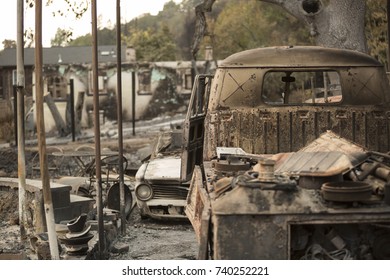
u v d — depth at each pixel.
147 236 18.03
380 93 12.91
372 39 41.53
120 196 18.27
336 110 12.70
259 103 12.80
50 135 61.75
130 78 70.75
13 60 77.94
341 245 8.91
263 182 8.84
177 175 19.38
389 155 10.27
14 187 19.41
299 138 12.68
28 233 16.36
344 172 9.31
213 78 13.44
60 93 69.81
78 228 13.43
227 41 78.44
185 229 19.00
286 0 29.73
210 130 12.89
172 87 71.00
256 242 8.60
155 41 121.31
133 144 45.72
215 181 10.61
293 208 8.59
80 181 20.77
